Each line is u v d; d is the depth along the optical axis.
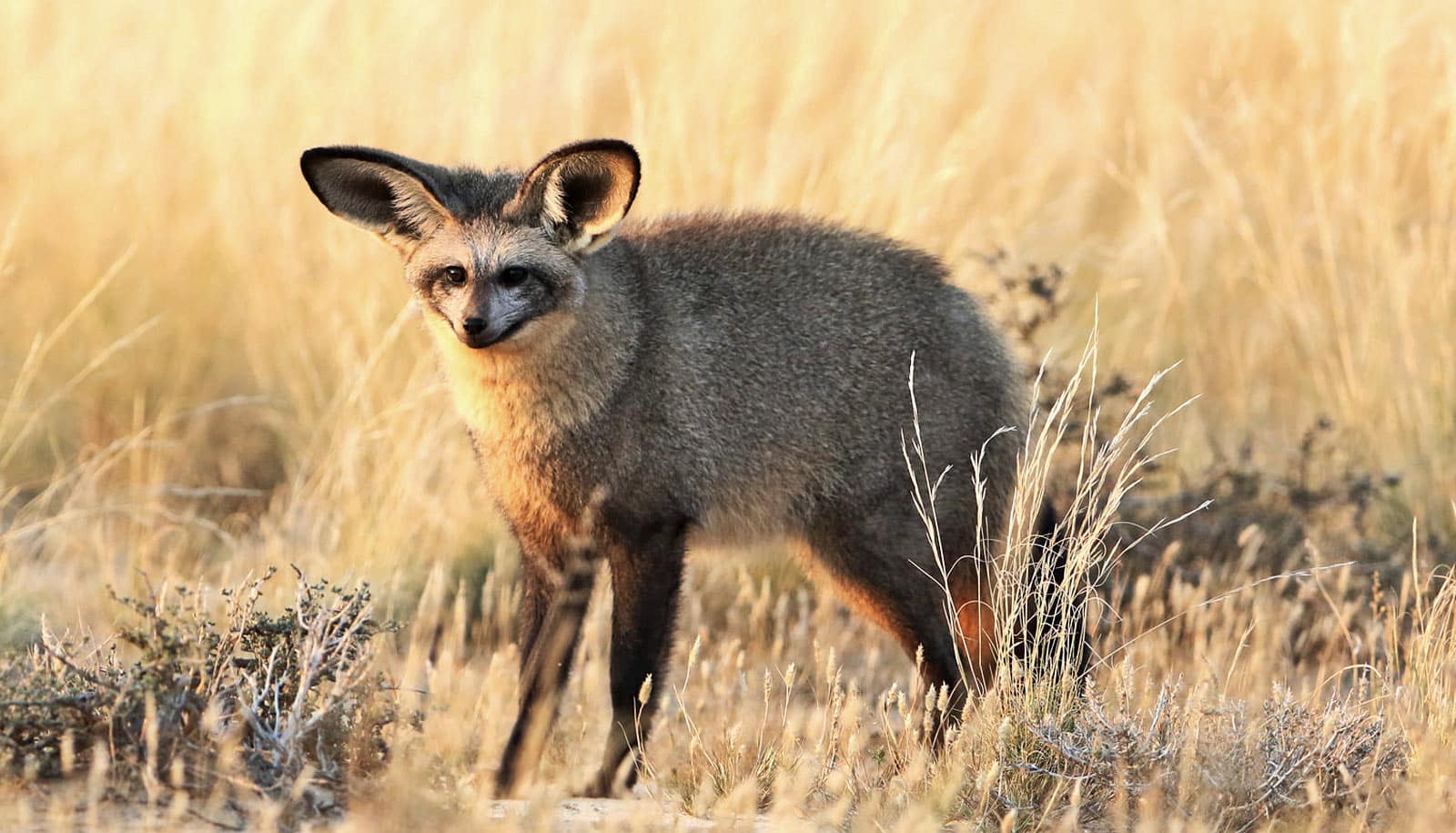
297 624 7.74
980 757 7.77
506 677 10.14
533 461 8.92
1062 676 8.15
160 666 7.12
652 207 14.34
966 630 9.62
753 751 8.59
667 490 8.97
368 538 11.93
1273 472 13.35
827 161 15.27
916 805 7.28
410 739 7.81
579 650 10.19
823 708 9.69
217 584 11.60
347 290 14.69
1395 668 9.77
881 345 9.32
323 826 6.74
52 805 6.62
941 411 9.34
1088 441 11.77
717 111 15.21
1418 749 7.75
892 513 9.29
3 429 12.84
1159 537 12.09
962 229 15.27
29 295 14.91
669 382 8.96
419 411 12.83
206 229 15.52
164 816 6.63
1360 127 15.07
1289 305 14.55
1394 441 13.10
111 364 14.51
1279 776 7.62
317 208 15.73
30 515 12.68
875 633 11.62
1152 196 15.23
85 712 7.02
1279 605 11.39
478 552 12.20
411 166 8.70
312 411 14.47
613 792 8.37
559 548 9.22
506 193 9.00
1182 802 7.41
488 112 15.87
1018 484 8.52
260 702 7.25
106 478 13.68
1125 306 15.68
